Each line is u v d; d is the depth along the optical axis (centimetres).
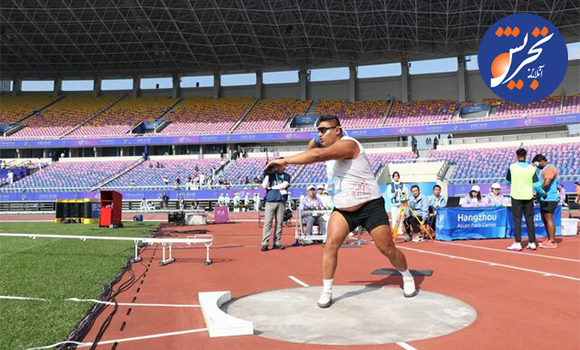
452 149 3925
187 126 4603
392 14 3788
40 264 775
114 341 365
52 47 4756
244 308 457
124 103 5147
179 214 2158
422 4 3616
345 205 468
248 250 1060
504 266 752
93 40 4534
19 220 2770
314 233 1236
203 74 5275
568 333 370
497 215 1290
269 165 454
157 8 3856
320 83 4972
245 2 3725
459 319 411
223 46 4625
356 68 4875
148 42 4562
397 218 1252
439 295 510
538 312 439
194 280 655
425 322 402
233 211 3619
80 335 375
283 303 478
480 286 576
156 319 435
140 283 631
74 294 530
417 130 4019
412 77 4700
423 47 4428
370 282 611
